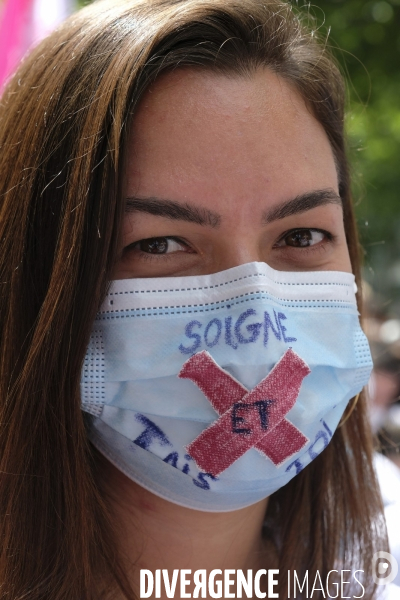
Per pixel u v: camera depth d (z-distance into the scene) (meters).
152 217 1.26
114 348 1.30
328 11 6.21
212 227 1.27
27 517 1.31
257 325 1.26
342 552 1.68
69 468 1.29
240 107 1.28
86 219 1.25
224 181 1.25
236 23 1.30
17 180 1.36
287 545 1.60
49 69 1.42
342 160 1.61
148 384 1.30
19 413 1.30
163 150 1.25
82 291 1.26
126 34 1.31
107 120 1.25
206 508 1.36
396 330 3.19
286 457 1.31
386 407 2.84
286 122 1.33
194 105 1.26
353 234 1.74
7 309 1.35
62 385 1.28
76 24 1.47
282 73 1.35
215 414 1.28
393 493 1.95
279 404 1.27
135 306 1.30
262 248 1.35
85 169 1.25
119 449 1.34
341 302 1.43
